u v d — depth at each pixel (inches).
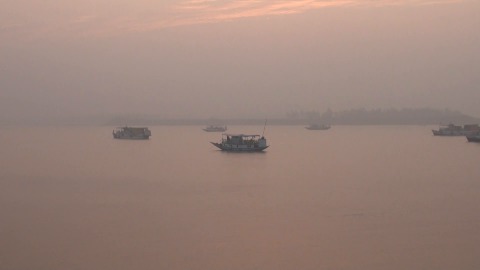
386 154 3750.0
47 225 1387.8
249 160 3277.6
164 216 1491.1
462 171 2598.4
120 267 1056.2
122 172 2623.0
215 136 7352.4
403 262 1088.8
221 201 1732.3
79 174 2544.3
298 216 1486.2
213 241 1230.3
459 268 1055.6
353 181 2225.6
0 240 1239.5
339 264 1077.8
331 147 4628.4
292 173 2536.9
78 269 1046.4
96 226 1370.6
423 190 1956.2
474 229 1332.4
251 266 1063.6
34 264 1075.3
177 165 2957.7
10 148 4539.9
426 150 4148.6
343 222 1412.4
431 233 1296.8
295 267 1060.5
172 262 1083.3
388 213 1523.1
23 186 2129.7
